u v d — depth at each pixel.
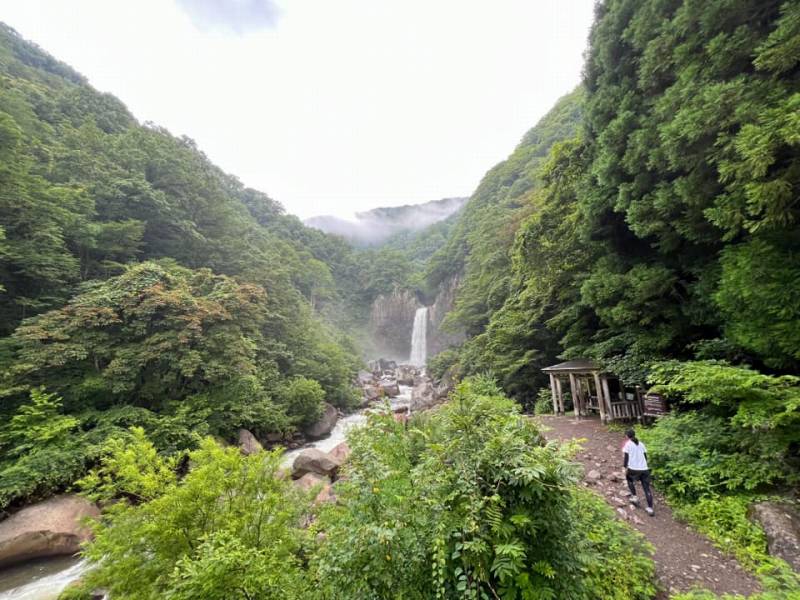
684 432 6.41
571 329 12.31
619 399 11.53
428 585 2.61
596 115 10.30
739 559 4.03
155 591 3.36
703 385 5.58
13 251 13.12
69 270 15.43
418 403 26.78
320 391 21.86
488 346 20.02
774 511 4.37
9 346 11.92
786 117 4.21
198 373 15.66
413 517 2.79
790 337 5.16
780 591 3.33
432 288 67.31
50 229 14.60
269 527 4.09
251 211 72.38
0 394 10.61
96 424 12.27
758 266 5.26
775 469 4.86
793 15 4.55
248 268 30.14
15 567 7.97
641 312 8.45
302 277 52.81
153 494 4.14
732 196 5.39
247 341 19.38
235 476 4.30
